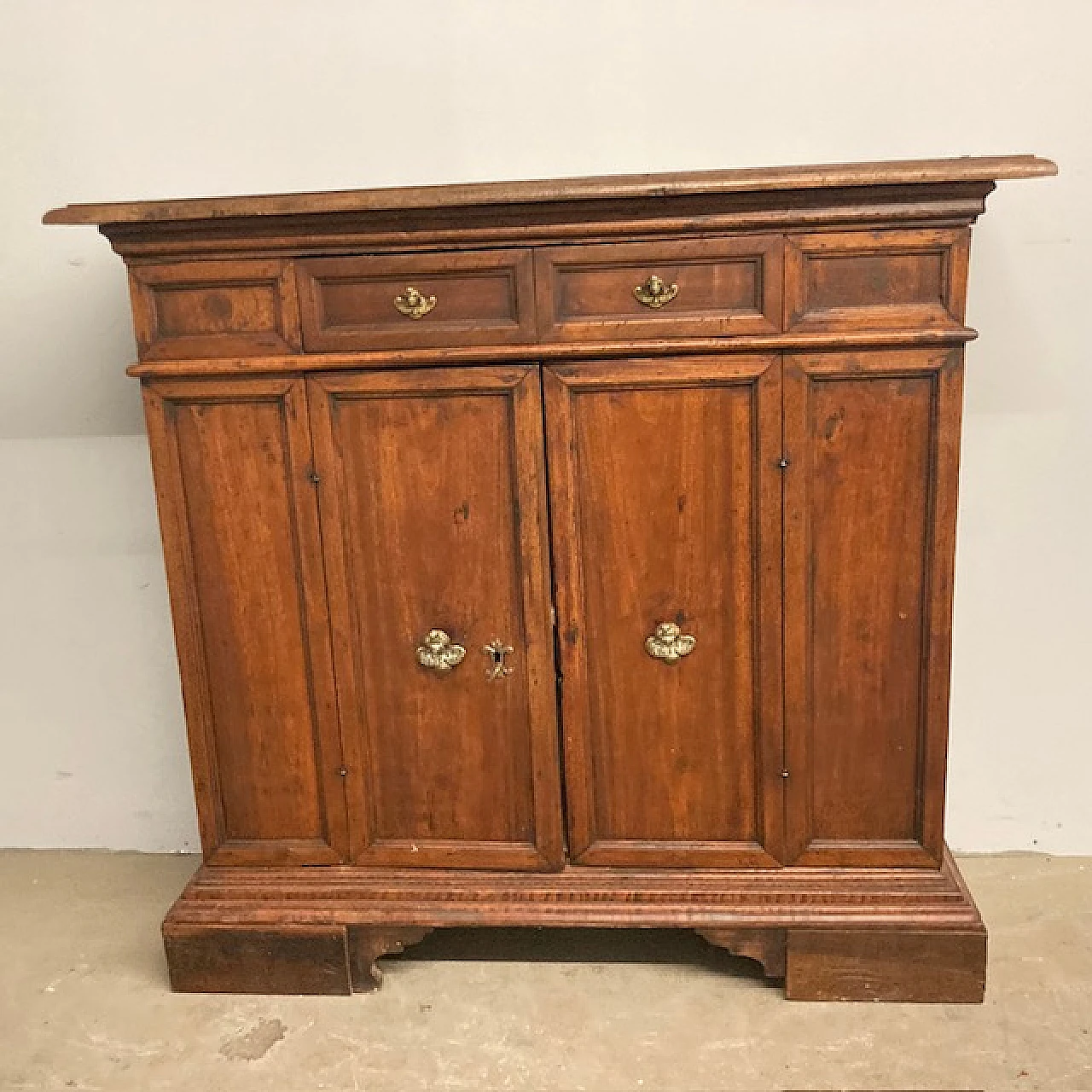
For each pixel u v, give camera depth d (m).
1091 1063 1.84
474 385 1.88
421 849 2.07
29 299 2.40
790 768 1.97
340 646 2.00
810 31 2.18
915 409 1.84
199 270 1.88
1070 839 2.45
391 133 2.29
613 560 1.93
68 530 2.49
